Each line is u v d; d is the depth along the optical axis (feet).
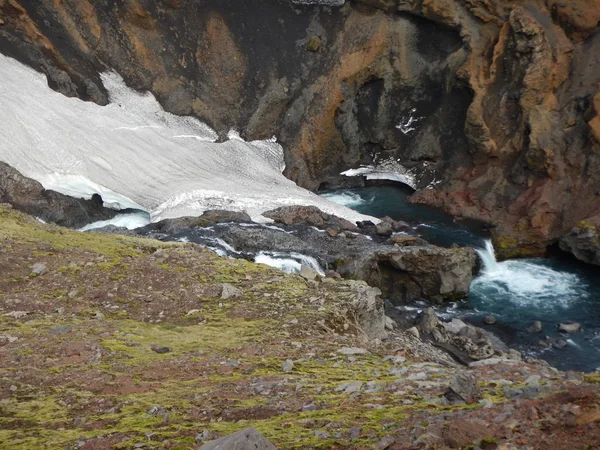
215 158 123.54
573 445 18.97
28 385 34.14
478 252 98.07
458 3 120.57
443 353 65.67
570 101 104.88
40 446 25.25
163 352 40.50
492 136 112.27
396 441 22.06
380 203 120.26
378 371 36.50
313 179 126.93
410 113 127.54
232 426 26.32
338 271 86.28
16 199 107.24
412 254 86.22
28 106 118.73
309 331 46.19
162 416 28.81
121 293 53.57
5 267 57.47
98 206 115.44
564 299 87.15
